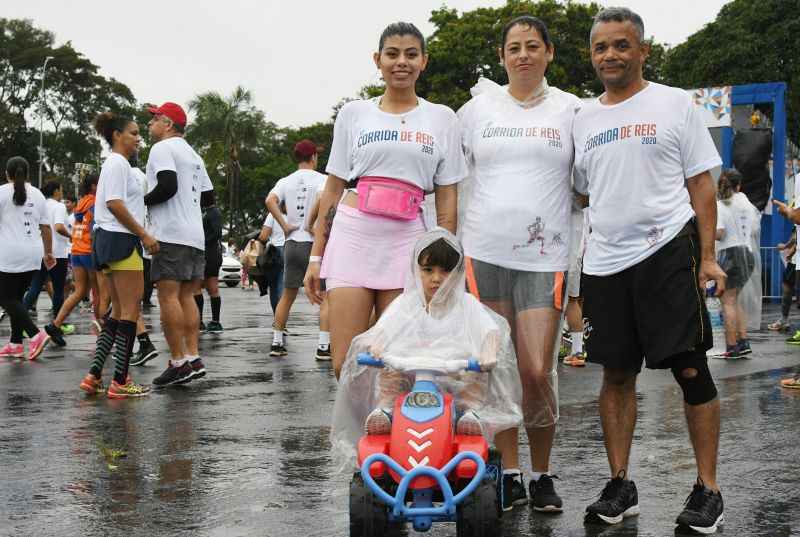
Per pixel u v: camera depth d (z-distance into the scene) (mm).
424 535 4586
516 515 4891
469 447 4082
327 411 7812
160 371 10281
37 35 85625
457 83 48219
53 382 9438
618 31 4734
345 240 5105
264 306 22469
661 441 6605
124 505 4992
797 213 9227
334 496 5184
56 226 15523
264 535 4480
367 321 5109
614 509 4707
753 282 11836
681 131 4715
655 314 4699
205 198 9438
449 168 5223
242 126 77750
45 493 5230
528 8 47344
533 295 5008
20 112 84750
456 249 4496
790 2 43844
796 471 5727
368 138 5105
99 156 87188
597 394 8727
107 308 13508
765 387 9234
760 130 23109
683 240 4699
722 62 44469
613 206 4797
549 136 5004
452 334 4480
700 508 4566
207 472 5707
